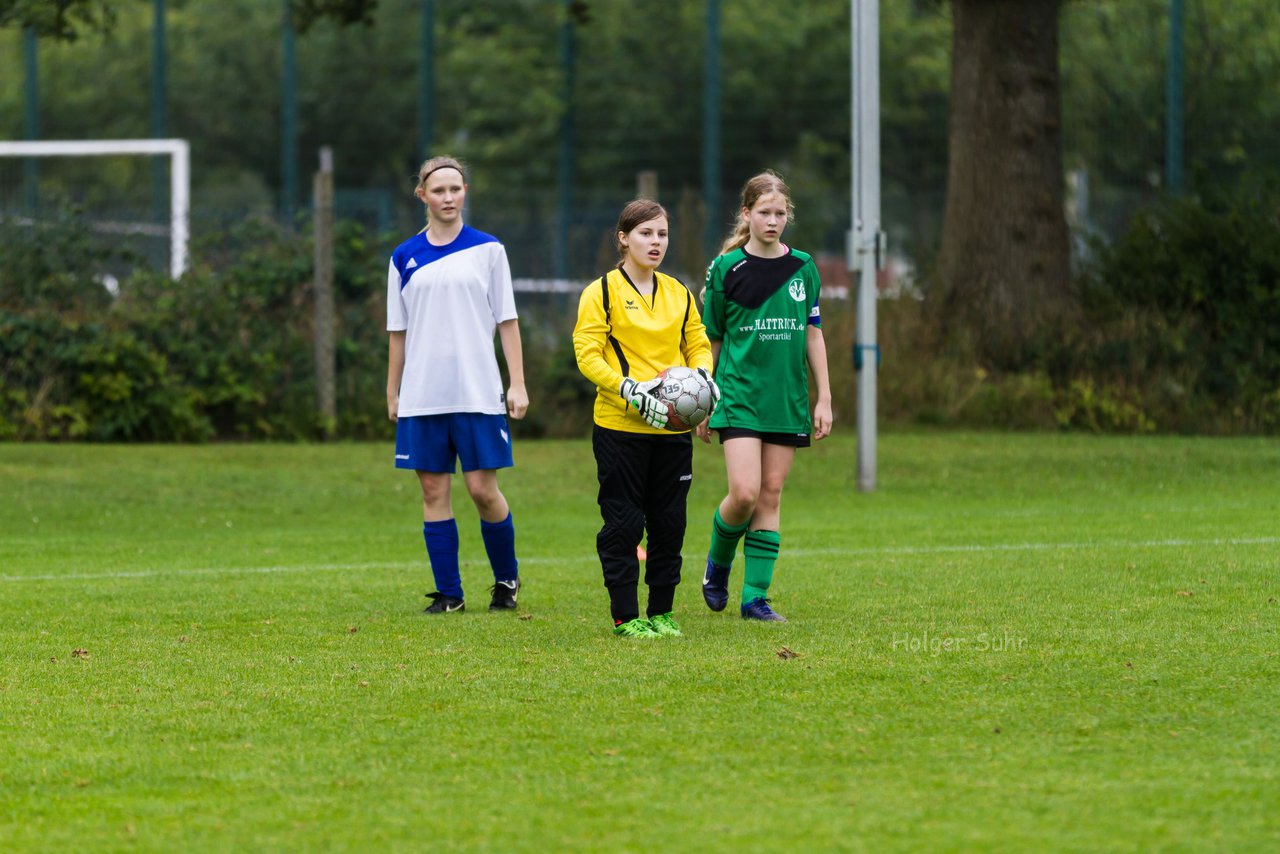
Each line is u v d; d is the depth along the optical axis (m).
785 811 13.61
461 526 39.62
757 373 22.92
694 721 16.70
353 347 55.81
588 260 64.31
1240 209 61.94
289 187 97.19
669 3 132.75
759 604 23.36
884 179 125.06
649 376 22.16
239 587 27.50
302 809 13.87
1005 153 63.66
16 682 19.02
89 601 25.72
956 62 64.94
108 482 44.44
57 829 13.44
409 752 15.64
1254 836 12.86
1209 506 40.50
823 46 132.25
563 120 98.00
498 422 24.53
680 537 22.17
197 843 13.03
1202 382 58.84
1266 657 19.50
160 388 53.75
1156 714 16.72
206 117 140.62
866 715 16.84
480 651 20.80
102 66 142.38
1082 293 62.75
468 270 24.52
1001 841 12.78
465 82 142.25
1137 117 90.94
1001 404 58.78
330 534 37.44
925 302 62.91
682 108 131.62
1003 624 22.20
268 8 144.00
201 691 18.44
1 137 142.75
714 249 69.12
